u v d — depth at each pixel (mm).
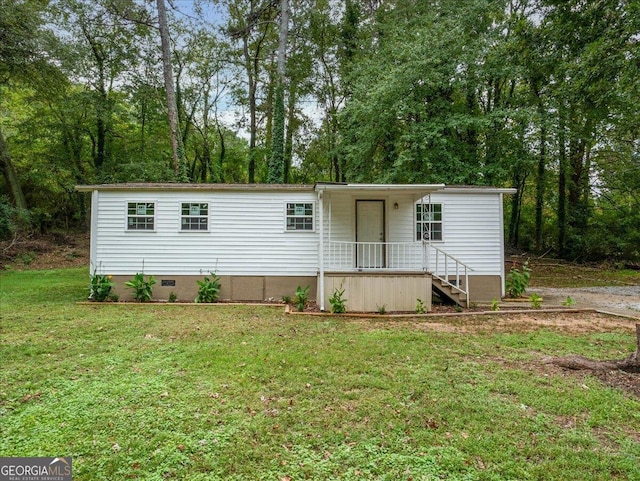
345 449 3000
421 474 2691
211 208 10273
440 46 13789
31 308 8664
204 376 4516
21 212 17734
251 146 22906
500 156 15211
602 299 10750
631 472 2727
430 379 4480
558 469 2754
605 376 4590
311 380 4430
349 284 9008
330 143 21203
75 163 20438
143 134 22359
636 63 9711
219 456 2902
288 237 10367
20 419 3434
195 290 10234
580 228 20172
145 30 19906
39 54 15250
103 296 9758
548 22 12758
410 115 14469
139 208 10219
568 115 14859
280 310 8914
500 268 10500
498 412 3641
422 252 10469
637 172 17844
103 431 3248
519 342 6109
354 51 20359
